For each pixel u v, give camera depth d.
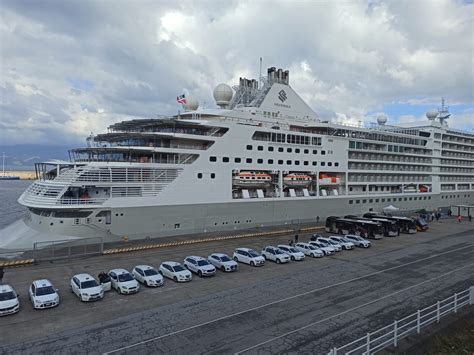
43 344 16.14
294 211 50.31
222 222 43.12
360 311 20.62
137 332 17.48
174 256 32.75
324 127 53.69
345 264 31.67
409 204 67.75
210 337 17.05
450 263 32.50
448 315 19.45
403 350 15.51
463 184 80.25
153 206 37.75
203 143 41.81
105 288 23.11
